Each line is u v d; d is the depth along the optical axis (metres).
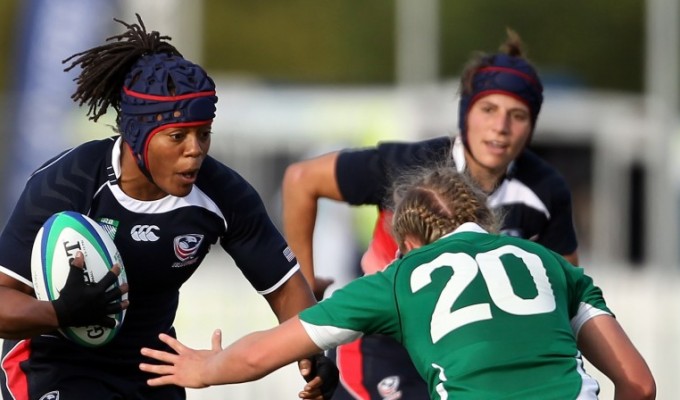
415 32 80.94
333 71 109.50
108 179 14.22
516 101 17.23
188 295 39.91
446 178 14.08
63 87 43.69
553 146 64.38
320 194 18.31
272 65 110.88
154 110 13.53
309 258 18.72
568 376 12.59
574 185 64.69
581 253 64.69
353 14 109.88
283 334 13.25
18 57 44.00
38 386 14.93
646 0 105.69
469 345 12.59
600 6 106.38
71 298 13.55
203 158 13.93
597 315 13.58
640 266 64.31
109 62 14.23
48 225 13.91
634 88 107.50
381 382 17.44
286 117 56.38
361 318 13.09
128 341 15.20
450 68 105.44
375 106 57.69
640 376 13.20
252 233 15.09
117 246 14.34
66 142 44.03
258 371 13.35
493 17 105.62
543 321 12.82
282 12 111.12
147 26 48.88
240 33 110.94
